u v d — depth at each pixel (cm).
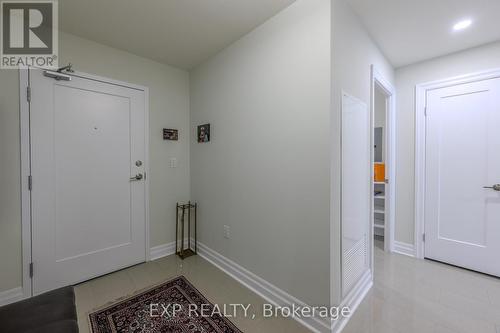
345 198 165
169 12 175
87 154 212
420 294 190
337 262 156
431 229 252
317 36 150
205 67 259
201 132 264
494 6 163
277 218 180
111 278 218
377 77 219
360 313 167
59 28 194
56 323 101
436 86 245
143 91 249
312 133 154
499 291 193
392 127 273
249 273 205
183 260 258
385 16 177
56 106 195
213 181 251
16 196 177
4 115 172
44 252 190
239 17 181
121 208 234
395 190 277
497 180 214
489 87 216
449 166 240
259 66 193
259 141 194
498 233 214
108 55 225
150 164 256
